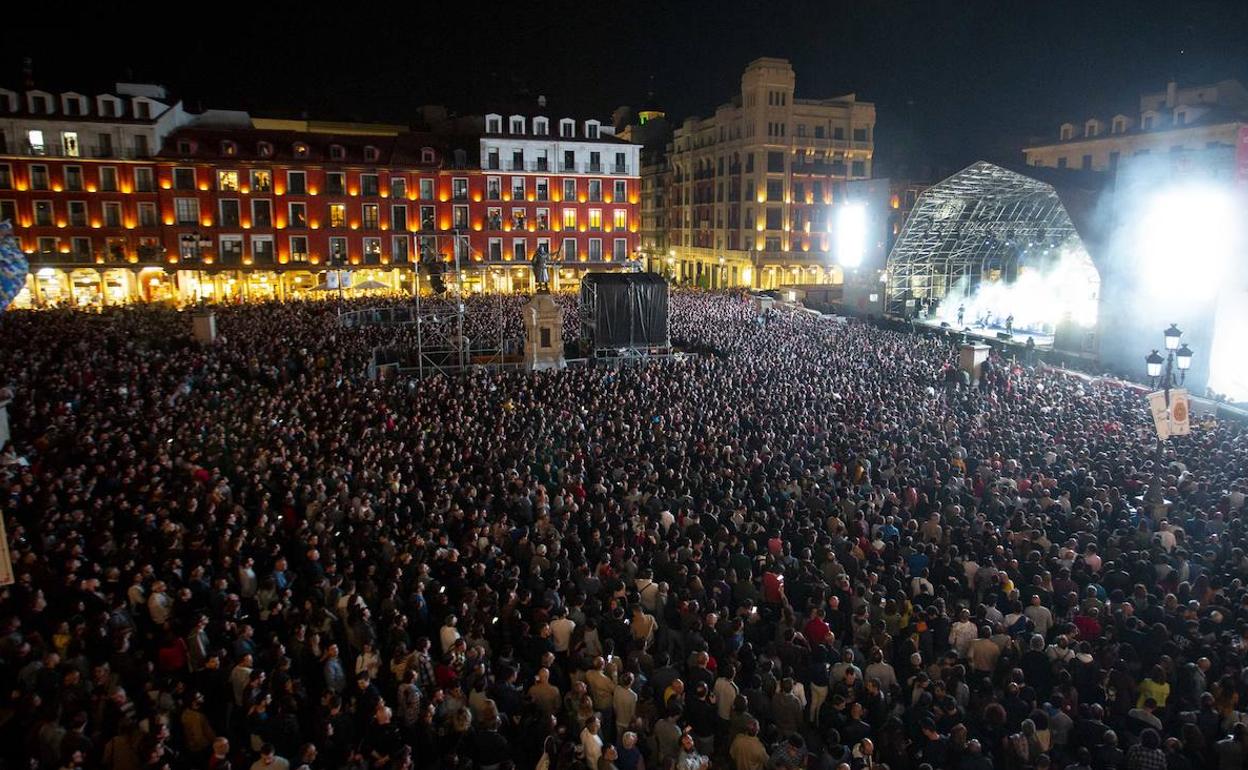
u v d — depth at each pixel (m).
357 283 70.75
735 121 88.44
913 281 61.78
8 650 10.41
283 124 83.19
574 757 8.84
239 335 38.75
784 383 27.97
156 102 70.25
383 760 9.12
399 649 10.97
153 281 70.69
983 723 10.08
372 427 22.41
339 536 15.10
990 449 20.31
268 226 73.06
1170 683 10.65
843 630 12.66
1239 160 32.12
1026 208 53.25
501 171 80.12
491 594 12.48
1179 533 15.20
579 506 16.58
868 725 10.19
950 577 13.50
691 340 43.34
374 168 75.56
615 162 84.12
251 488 17.12
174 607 12.08
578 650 11.45
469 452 19.72
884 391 27.77
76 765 8.26
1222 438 21.77
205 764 9.69
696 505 17.12
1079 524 15.35
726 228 90.81
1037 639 11.12
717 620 12.01
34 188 66.31
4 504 15.34
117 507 15.12
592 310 44.78
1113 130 66.56
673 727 9.59
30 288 66.81
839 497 17.42
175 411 23.45
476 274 79.81
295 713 10.02
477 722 9.98
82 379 26.86
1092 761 9.57
